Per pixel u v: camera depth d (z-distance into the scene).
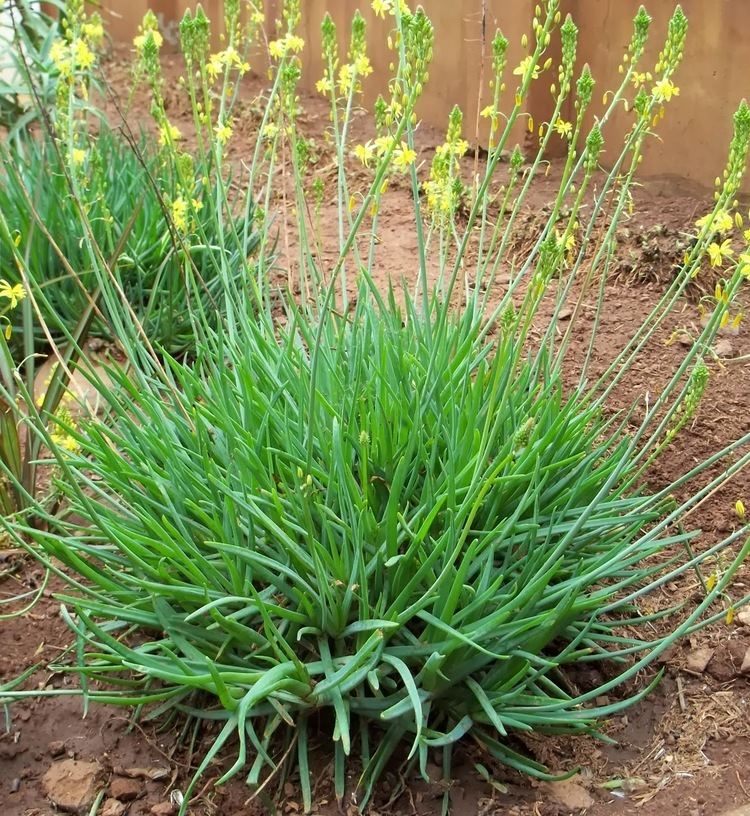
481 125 5.05
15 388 2.70
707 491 2.09
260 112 5.89
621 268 3.84
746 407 3.08
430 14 5.26
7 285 2.13
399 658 1.92
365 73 2.57
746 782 1.93
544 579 1.83
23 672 2.28
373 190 1.96
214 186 3.97
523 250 4.07
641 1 4.28
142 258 3.64
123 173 4.03
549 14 2.21
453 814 1.90
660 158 4.46
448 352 2.48
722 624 2.34
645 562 2.55
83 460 2.27
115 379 2.52
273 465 2.22
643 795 1.93
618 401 3.14
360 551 1.91
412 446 2.02
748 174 4.14
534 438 2.16
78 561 1.93
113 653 2.10
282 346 2.72
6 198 3.81
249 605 1.95
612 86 4.54
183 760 2.06
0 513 2.62
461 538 1.80
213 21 6.74
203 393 2.43
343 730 1.75
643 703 2.17
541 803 1.91
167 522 2.01
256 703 1.93
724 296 2.03
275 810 1.89
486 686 1.96
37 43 5.52
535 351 3.39
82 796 1.99
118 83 6.94
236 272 3.81
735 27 4.00
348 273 4.07
